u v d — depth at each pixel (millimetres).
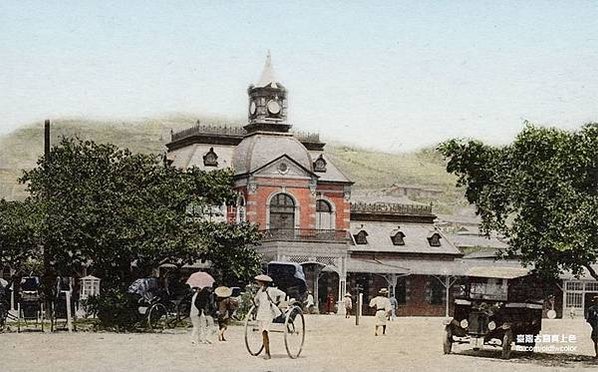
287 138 67062
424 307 70438
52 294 36031
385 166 91312
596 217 26047
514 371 23609
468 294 28328
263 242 62688
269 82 66000
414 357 27109
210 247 42812
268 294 25453
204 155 65438
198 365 23375
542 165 26969
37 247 39000
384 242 71375
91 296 36281
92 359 24656
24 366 22891
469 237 78562
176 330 36125
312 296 63625
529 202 26953
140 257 38625
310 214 66438
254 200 65125
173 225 38125
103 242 35906
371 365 24453
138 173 38781
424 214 74688
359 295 46688
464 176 28719
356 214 72875
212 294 30750
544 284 27844
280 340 33125
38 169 38438
